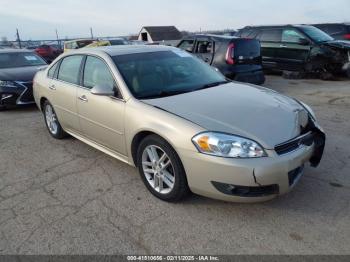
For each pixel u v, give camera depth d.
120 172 4.05
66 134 5.27
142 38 42.12
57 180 3.93
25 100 7.59
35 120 6.69
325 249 2.58
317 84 9.88
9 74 7.67
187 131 2.93
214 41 8.46
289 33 10.95
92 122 4.10
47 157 4.64
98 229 2.95
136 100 3.48
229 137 2.80
